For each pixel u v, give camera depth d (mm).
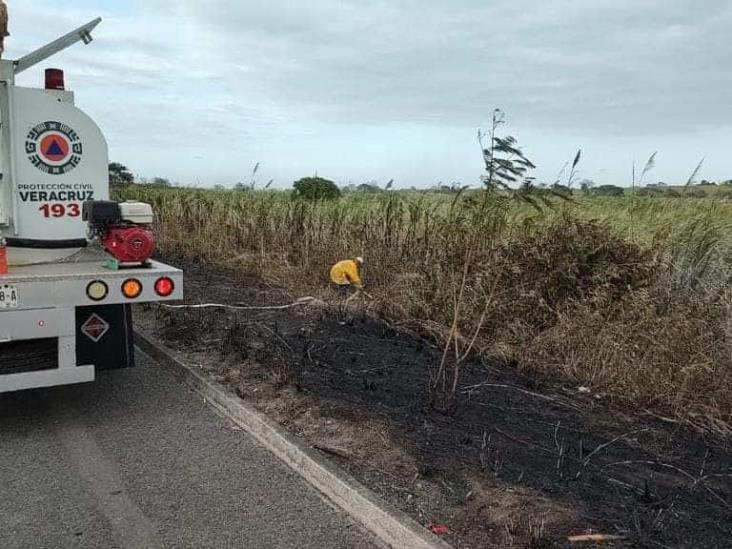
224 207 14062
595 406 5379
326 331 7207
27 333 4328
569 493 3672
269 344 6512
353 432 4371
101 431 4629
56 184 5180
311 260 10438
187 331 6906
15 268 4762
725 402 5227
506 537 3154
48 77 5148
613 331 6105
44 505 3551
